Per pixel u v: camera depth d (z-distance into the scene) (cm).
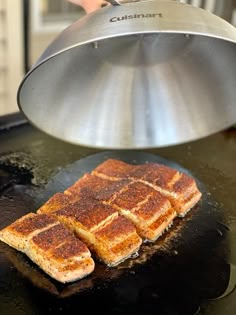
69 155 52
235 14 77
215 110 45
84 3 42
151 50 41
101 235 35
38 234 34
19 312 30
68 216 36
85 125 46
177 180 42
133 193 39
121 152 54
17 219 39
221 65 41
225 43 37
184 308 31
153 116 47
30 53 93
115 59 42
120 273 34
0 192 44
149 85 45
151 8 30
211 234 39
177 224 40
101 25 30
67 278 32
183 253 37
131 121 47
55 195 41
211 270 35
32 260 34
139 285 33
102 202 39
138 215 37
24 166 49
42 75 38
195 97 45
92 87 44
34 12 96
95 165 50
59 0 100
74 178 47
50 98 41
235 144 56
